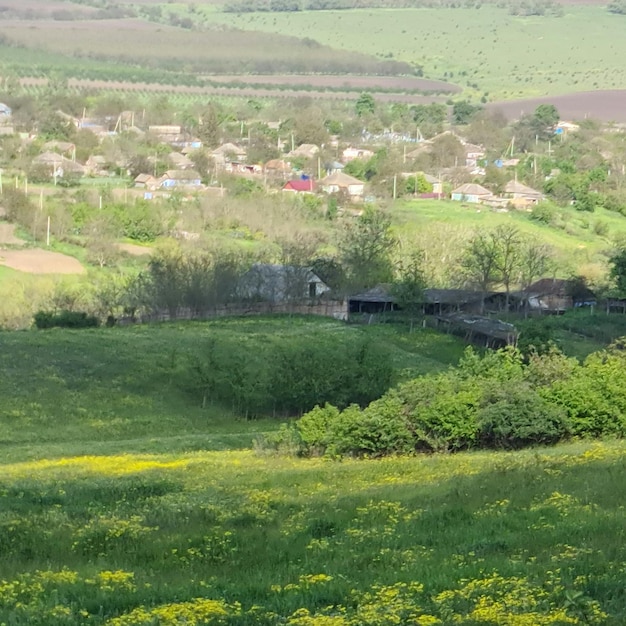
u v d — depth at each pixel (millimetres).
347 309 115250
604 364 48406
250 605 17516
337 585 18469
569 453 36500
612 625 14992
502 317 111875
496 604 16047
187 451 52219
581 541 20969
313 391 69312
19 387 69812
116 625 16125
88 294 112938
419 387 45156
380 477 34188
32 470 41469
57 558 23078
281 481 34312
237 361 79750
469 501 26969
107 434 62906
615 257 126688
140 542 24422
